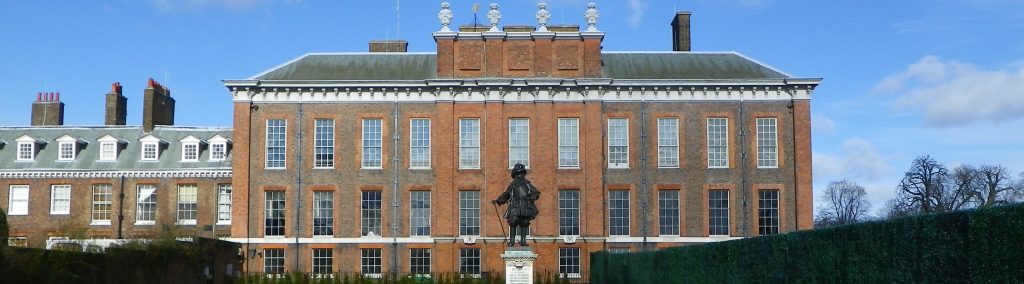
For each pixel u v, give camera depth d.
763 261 25.31
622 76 57.62
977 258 14.52
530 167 55.72
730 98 56.19
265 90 56.31
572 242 55.25
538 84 55.72
